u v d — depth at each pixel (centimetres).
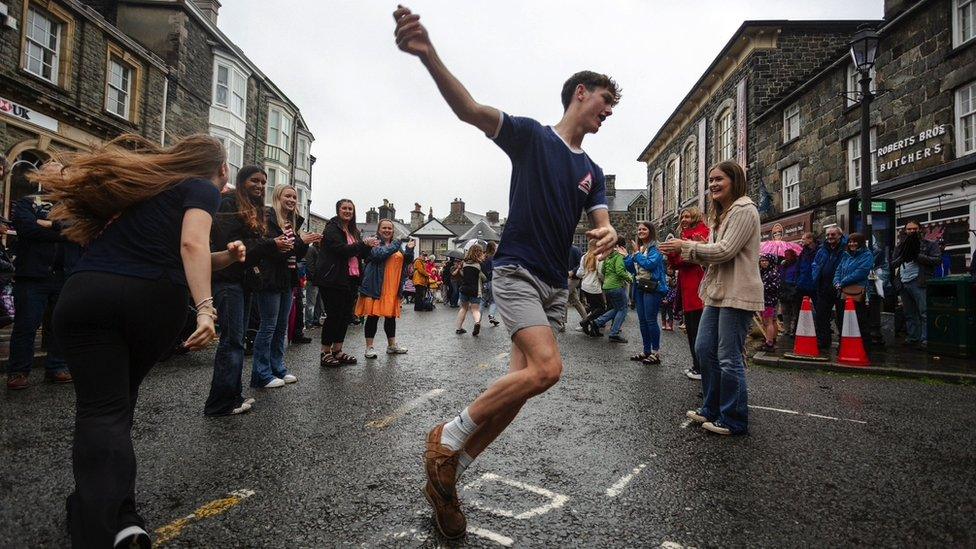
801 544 207
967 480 272
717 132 2112
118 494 169
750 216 340
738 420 350
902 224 1178
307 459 291
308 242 486
